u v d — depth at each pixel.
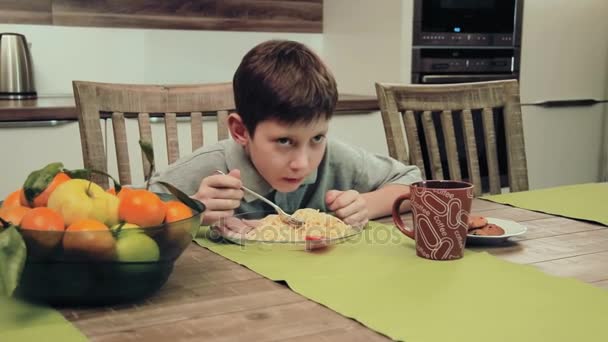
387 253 1.02
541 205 1.38
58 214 0.77
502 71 3.14
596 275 0.94
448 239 0.98
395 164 1.46
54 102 2.44
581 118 3.44
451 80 3.00
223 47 3.12
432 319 0.76
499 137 3.22
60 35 2.77
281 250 1.03
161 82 3.00
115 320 0.76
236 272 0.93
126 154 1.44
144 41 2.94
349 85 3.19
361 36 3.08
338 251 1.03
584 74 3.41
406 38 2.87
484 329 0.73
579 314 0.78
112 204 0.80
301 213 1.11
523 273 0.92
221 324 0.75
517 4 3.10
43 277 0.76
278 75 1.08
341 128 2.75
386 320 0.75
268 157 1.13
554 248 1.07
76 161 2.32
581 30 3.35
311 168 1.15
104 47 2.86
